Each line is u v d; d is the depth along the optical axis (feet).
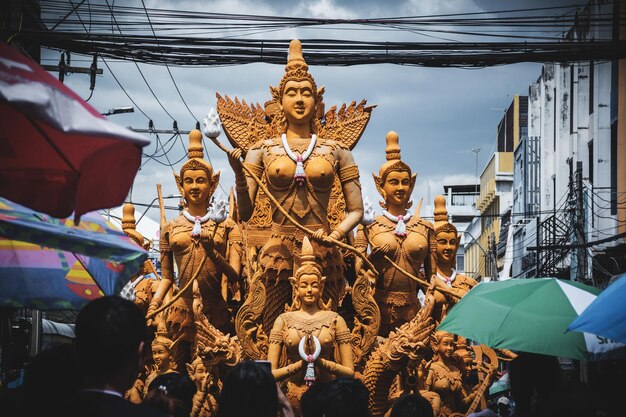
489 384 44.01
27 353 58.80
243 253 43.37
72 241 21.52
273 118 44.19
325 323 36.45
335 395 19.94
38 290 26.55
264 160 40.55
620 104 78.79
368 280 40.11
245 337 39.01
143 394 42.78
